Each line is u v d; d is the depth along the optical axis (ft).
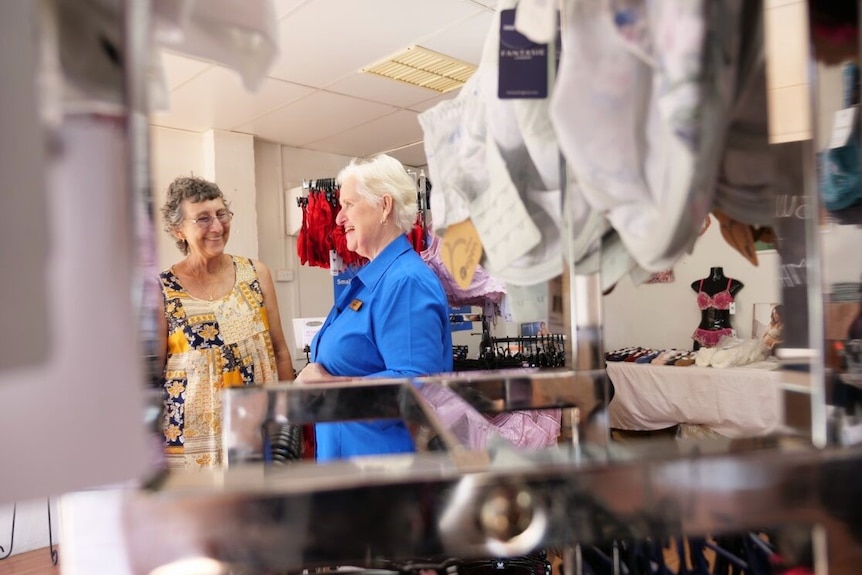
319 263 11.96
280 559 0.99
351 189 4.28
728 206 1.51
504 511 1.03
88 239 0.85
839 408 1.31
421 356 3.76
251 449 2.13
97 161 0.85
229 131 13.09
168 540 0.97
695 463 1.09
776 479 1.11
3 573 8.32
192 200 5.52
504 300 4.33
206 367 5.38
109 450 0.85
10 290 0.76
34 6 0.78
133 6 0.95
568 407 1.99
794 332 1.46
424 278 3.99
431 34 8.63
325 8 7.76
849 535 1.12
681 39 1.32
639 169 1.42
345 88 10.68
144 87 0.97
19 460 0.81
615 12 1.34
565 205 1.82
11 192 0.77
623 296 14.67
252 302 5.83
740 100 1.41
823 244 1.38
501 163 1.93
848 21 1.37
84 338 0.85
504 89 1.74
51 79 0.81
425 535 1.02
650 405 11.04
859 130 1.41
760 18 1.36
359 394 2.20
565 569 1.87
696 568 1.96
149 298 0.99
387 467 1.09
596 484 1.06
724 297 12.50
